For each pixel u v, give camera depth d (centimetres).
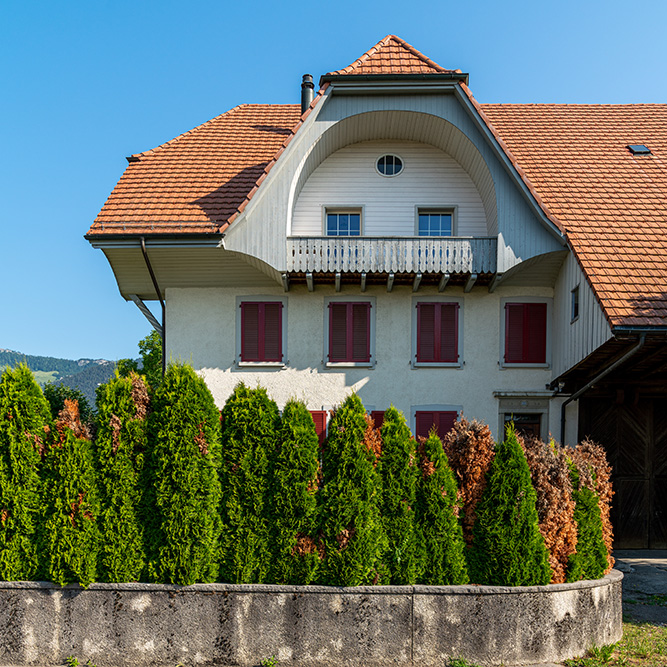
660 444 1672
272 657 872
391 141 1764
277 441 930
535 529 918
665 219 1616
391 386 1686
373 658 872
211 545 902
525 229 1578
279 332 1702
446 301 1711
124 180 1745
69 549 888
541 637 889
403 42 1727
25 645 884
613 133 2030
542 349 1706
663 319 1283
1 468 916
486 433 956
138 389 948
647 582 1299
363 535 900
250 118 2127
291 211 1634
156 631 880
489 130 1570
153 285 1716
